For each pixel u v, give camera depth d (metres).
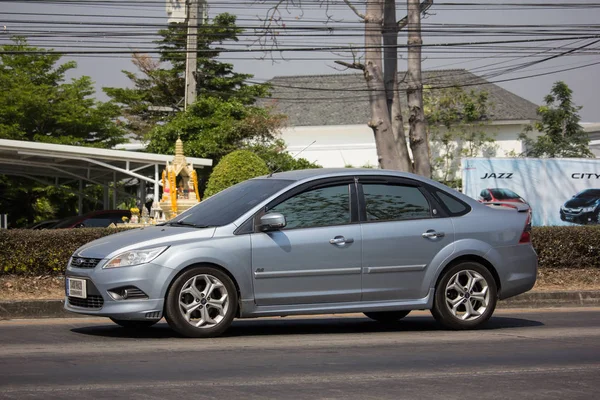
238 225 14.81
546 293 22.70
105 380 10.86
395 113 35.72
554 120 57.72
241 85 73.75
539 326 17.20
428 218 16.06
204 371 11.54
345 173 15.84
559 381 11.16
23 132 54.25
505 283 16.47
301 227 15.16
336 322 17.94
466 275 16.25
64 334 15.30
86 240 22.38
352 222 15.50
